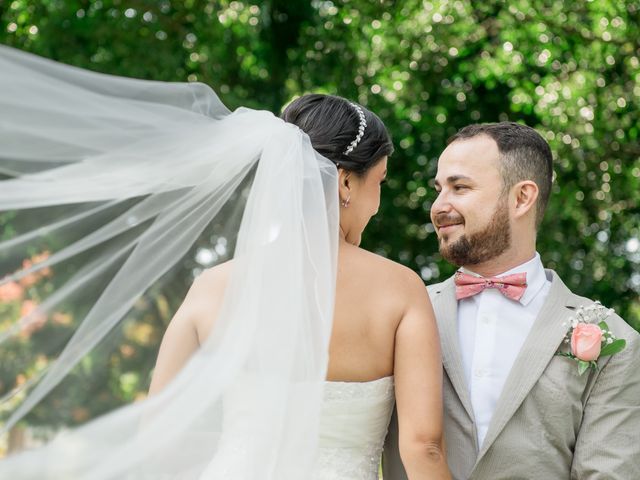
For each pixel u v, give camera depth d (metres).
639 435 2.38
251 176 2.15
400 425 2.09
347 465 2.04
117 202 2.02
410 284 2.17
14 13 7.02
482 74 7.55
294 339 1.95
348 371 2.08
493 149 2.56
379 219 8.64
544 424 2.38
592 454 2.36
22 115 1.89
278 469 1.92
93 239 2.01
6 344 1.96
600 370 2.43
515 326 2.54
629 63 7.30
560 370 2.42
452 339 2.53
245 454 1.94
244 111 2.18
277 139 2.07
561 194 7.80
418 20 7.50
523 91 7.58
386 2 7.61
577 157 7.54
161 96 2.08
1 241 1.97
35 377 1.95
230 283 2.02
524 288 2.55
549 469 2.35
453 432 2.43
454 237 2.57
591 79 7.30
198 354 1.98
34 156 1.93
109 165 1.99
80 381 1.98
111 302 2.02
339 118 2.19
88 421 1.95
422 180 8.66
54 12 7.20
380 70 7.83
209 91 2.16
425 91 8.07
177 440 1.85
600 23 7.15
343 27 7.85
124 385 2.02
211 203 2.09
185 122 2.07
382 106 7.98
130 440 1.81
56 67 1.96
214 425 1.97
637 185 7.86
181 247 2.07
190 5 7.62
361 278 2.13
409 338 2.10
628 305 8.76
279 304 1.97
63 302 1.99
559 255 8.35
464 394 2.44
